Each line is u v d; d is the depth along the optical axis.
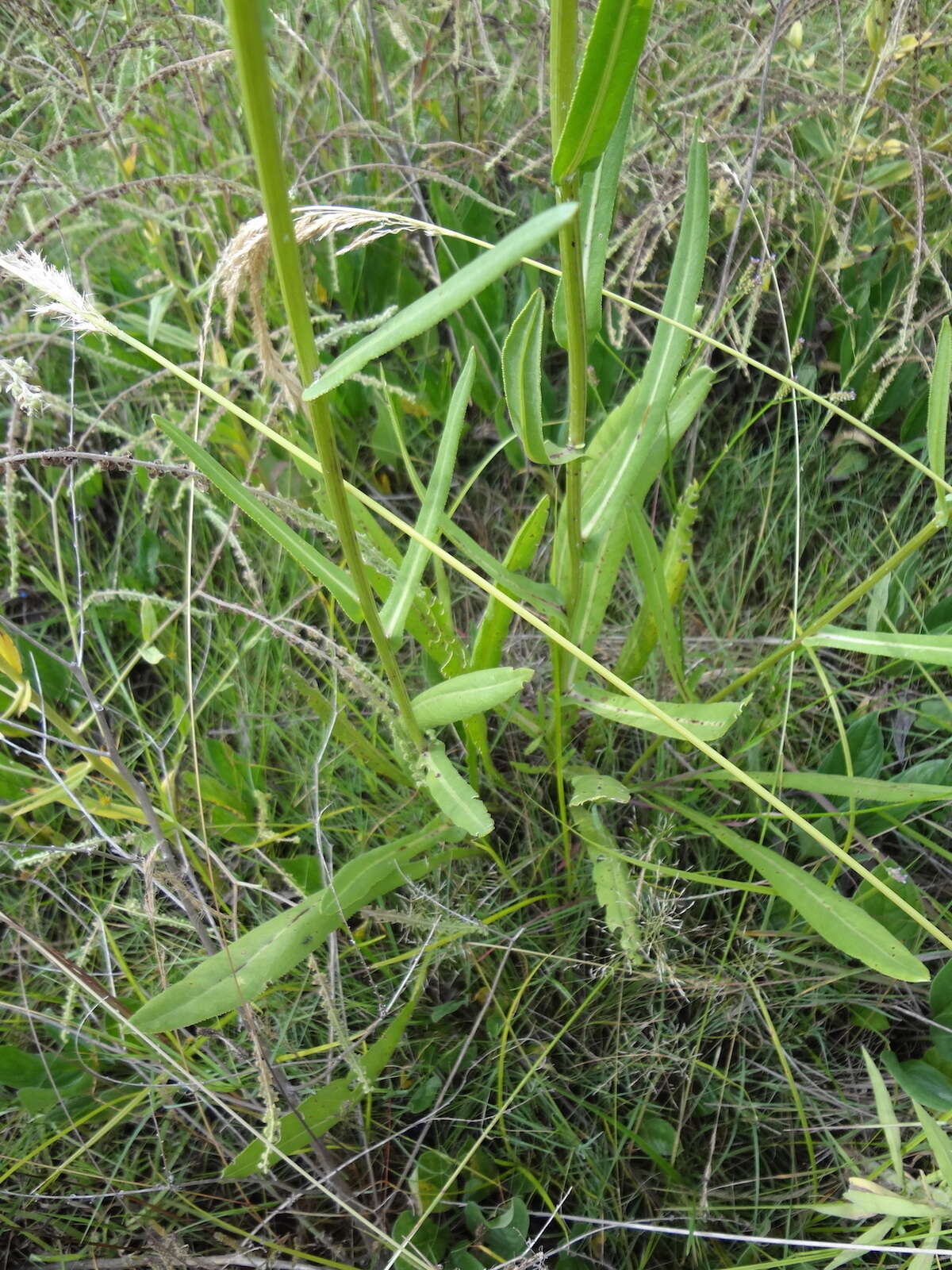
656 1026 0.45
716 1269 0.42
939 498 0.39
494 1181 0.43
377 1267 0.41
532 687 0.56
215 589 0.58
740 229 0.62
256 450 0.49
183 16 0.48
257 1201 0.43
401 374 0.66
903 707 0.49
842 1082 0.45
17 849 0.49
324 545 0.58
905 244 0.61
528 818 0.49
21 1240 0.42
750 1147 0.44
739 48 0.58
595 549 0.44
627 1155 0.44
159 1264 0.40
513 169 0.65
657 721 0.42
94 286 0.62
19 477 0.50
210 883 0.41
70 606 0.56
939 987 0.45
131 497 0.62
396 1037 0.42
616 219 0.64
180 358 0.62
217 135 0.64
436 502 0.39
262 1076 0.36
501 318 0.62
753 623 0.58
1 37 0.63
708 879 0.43
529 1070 0.44
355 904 0.41
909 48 0.52
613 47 0.28
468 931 0.43
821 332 0.64
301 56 0.64
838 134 0.57
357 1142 0.44
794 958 0.45
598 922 0.47
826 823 0.49
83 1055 0.45
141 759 0.53
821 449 0.60
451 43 0.65
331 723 0.42
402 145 0.58
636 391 0.45
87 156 0.63
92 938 0.40
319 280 0.63
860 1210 0.36
